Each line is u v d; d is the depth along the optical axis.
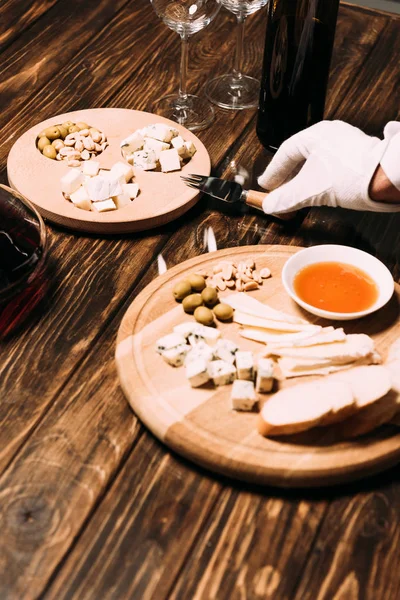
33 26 2.07
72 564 1.01
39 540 1.04
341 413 1.12
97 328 1.34
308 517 1.09
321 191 1.42
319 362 1.22
